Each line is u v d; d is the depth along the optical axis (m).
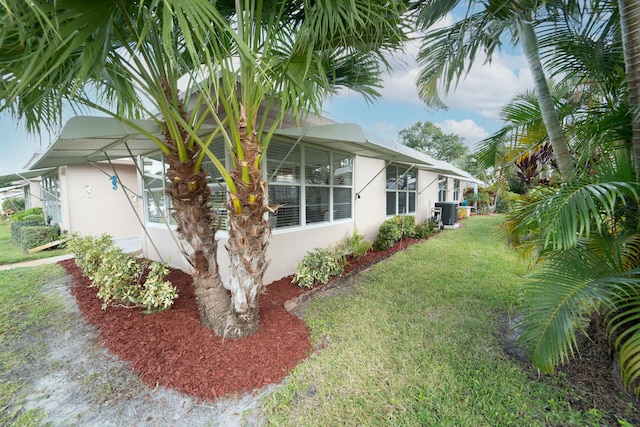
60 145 3.45
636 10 2.00
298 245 5.52
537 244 2.89
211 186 5.02
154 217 6.69
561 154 2.88
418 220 11.74
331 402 2.23
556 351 1.84
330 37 2.33
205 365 2.67
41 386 2.46
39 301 4.41
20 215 13.16
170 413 2.17
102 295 3.80
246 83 2.51
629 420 1.99
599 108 2.65
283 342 3.07
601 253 2.12
